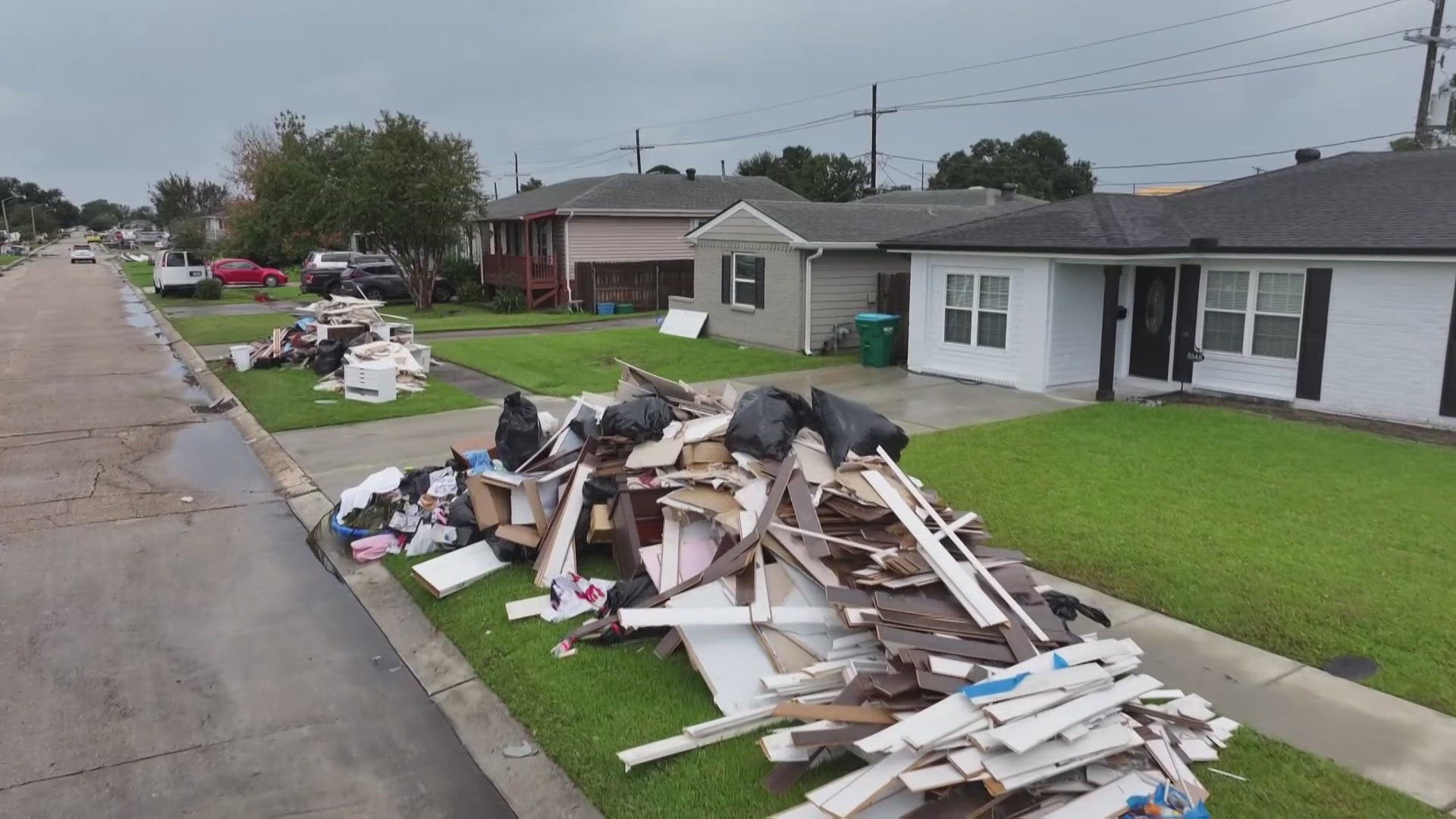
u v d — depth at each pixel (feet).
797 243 61.16
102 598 22.24
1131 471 30.55
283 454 35.76
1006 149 246.47
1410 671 16.71
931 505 18.28
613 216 105.29
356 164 106.01
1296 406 41.52
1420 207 39.96
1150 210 49.67
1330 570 21.53
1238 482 29.14
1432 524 24.81
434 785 14.57
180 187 301.02
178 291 121.39
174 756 15.44
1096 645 13.70
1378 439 35.06
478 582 22.13
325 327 57.11
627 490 21.90
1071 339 47.73
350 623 20.86
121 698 17.39
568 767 14.61
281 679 18.15
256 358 58.13
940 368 52.80
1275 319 42.27
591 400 27.94
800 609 16.48
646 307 103.35
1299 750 14.19
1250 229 43.60
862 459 19.15
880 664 15.05
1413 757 14.03
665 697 16.43
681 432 22.81
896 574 15.81
